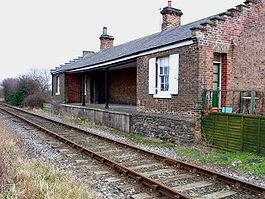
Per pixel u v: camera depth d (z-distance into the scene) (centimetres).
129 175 525
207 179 517
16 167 524
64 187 428
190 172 561
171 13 1376
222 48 893
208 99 855
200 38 841
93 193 425
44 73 4650
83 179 506
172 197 419
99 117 1427
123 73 1894
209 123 834
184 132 870
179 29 1210
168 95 989
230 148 764
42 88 3734
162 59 1057
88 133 1064
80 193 410
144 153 730
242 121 729
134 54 1202
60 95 2211
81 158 687
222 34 892
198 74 845
